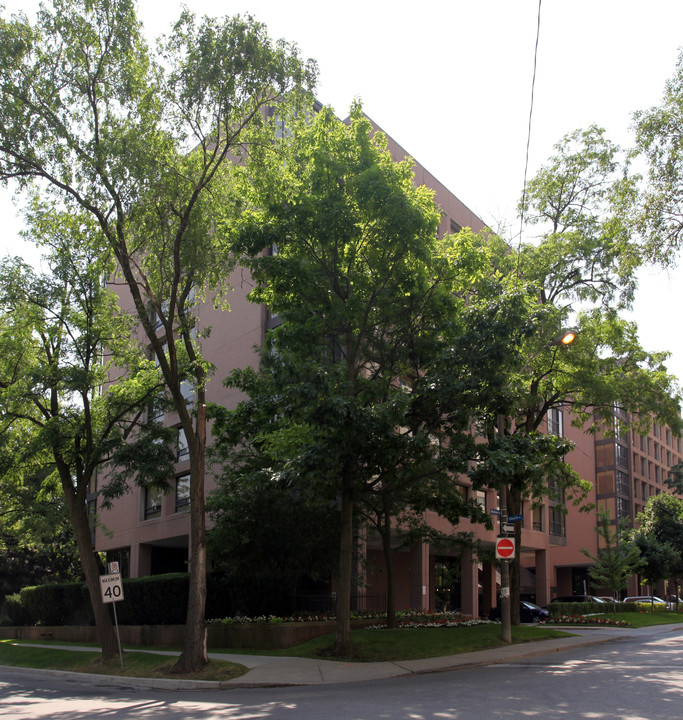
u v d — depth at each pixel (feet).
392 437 49.65
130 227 56.95
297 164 55.83
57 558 154.10
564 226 80.64
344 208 51.88
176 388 57.16
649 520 163.63
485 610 130.93
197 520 55.42
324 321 56.08
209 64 51.47
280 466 58.23
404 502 72.59
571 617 106.93
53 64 53.93
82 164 53.72
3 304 66.28
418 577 102.89
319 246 56.80
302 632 69.10
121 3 53.67
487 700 33.71
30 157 54.70
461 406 53.62
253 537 72.38
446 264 55.36
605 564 132.57
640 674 42.80
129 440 102.94
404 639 62.64
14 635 116.47
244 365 100.94
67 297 67.87
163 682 49.60
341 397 47.62
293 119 56.54
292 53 53.67
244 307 103.40
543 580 146.20
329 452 48.65
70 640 101.76
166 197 54.34
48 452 72.33
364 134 55.01
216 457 81.92
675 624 111.34
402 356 58.03
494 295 54.90
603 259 75.25
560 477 82.38
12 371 71.26
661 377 79.00
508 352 51.85
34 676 62.80
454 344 54.39
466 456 53.06
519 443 52.37
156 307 56.95
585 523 203.62
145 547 124.06
